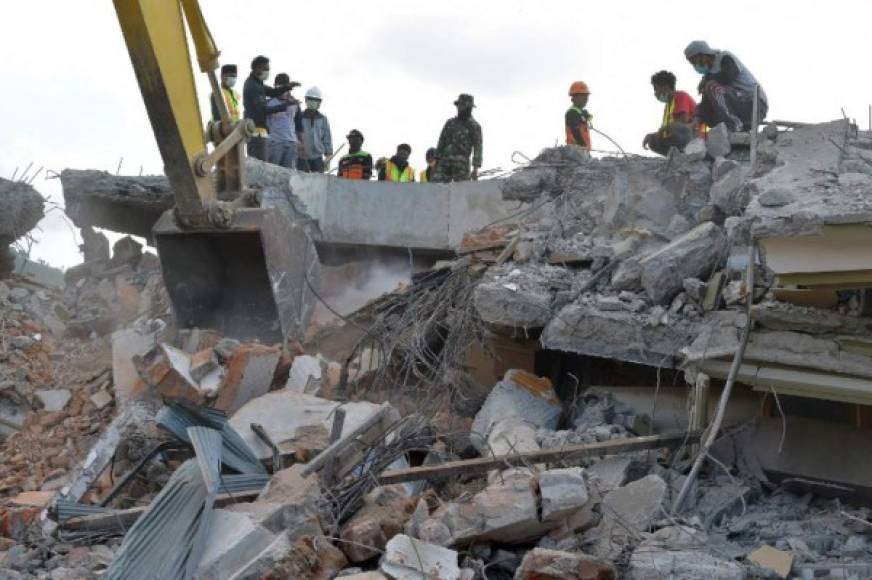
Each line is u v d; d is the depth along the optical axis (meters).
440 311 10.18
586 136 13.12
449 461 7.84
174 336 10.37
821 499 7.22
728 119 11.49
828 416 7.57
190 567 5.97
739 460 7.35
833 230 6.71
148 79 8.91
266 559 5.99
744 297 7.82
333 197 14.23
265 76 13.69
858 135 8.93
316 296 10.87
